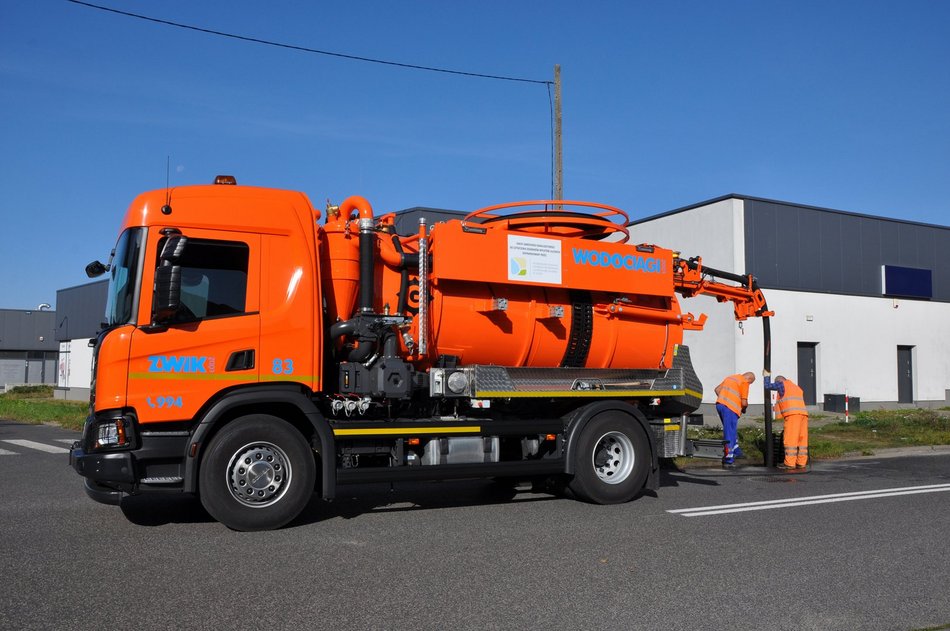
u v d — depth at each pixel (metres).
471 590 5.50
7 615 4.85
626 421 9.48
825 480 11.70
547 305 9.46
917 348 31.33
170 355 7.24
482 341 9.16
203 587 5.49
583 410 9.27
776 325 27.30
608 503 9.23
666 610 5.12
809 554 6.68
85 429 7.27
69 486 10.29
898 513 8.68
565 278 9.42
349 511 8.61
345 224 8.37
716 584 5.73
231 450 7.34
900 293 31.00
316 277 7.93
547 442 9.33
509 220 9.85
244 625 4.72
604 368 9.91
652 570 6.10
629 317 10.11
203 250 7.53
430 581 5.71
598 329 9.86
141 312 7.22
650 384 10.03
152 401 7.14
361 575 5.86
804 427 13.49
